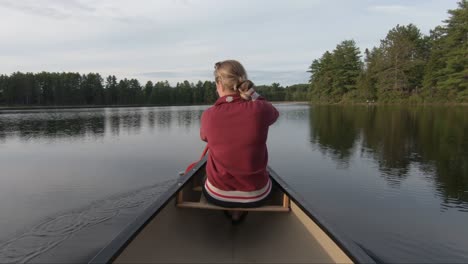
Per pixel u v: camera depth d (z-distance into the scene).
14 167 9.21
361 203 5.93
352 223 5.09
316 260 2.10
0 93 72.06
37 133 17.92
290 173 8.14
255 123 2.08
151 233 2.11
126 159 10.29
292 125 21.16
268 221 2.62
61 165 9.47
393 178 7.60
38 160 10.23
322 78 60.72
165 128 20.86
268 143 13.21
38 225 5.15
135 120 28.64
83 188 7.10
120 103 91.69
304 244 2.28
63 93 80.50
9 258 4.19
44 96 78.81
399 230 4.82
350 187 6.92
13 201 6.27
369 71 50.12
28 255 4.27
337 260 1.89
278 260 2.17
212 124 2.14
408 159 9.89
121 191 6.88
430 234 4.69
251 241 2.37
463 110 30.27
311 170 8.44
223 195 2.24
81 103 84.25
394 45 44.47
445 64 38.50
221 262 2.16
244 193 2.22
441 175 7.91
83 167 9.17
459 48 35.62
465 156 10.23
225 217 2.69
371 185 7.03
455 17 35.97
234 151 2.12
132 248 1.89
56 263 4.05
